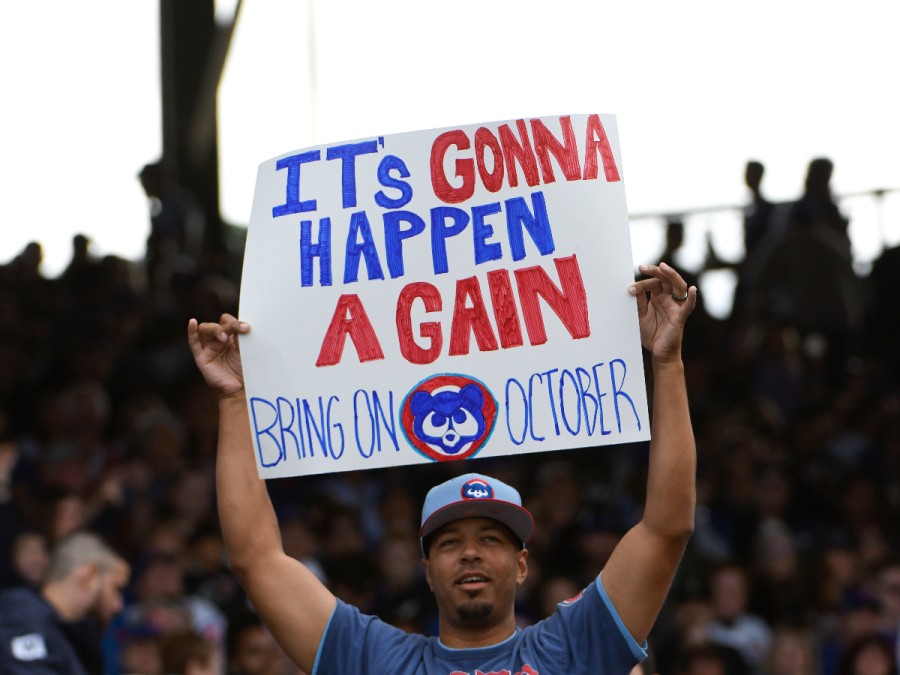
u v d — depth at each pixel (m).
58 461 34.50
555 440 15.30
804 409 46.66
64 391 40.75
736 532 39.41
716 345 51.88
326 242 15.94
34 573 27.03
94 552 22.72
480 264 15.70
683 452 14.79
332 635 14.95
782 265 52.19
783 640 31.62
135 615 25.78
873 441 46.59
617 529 36.06
